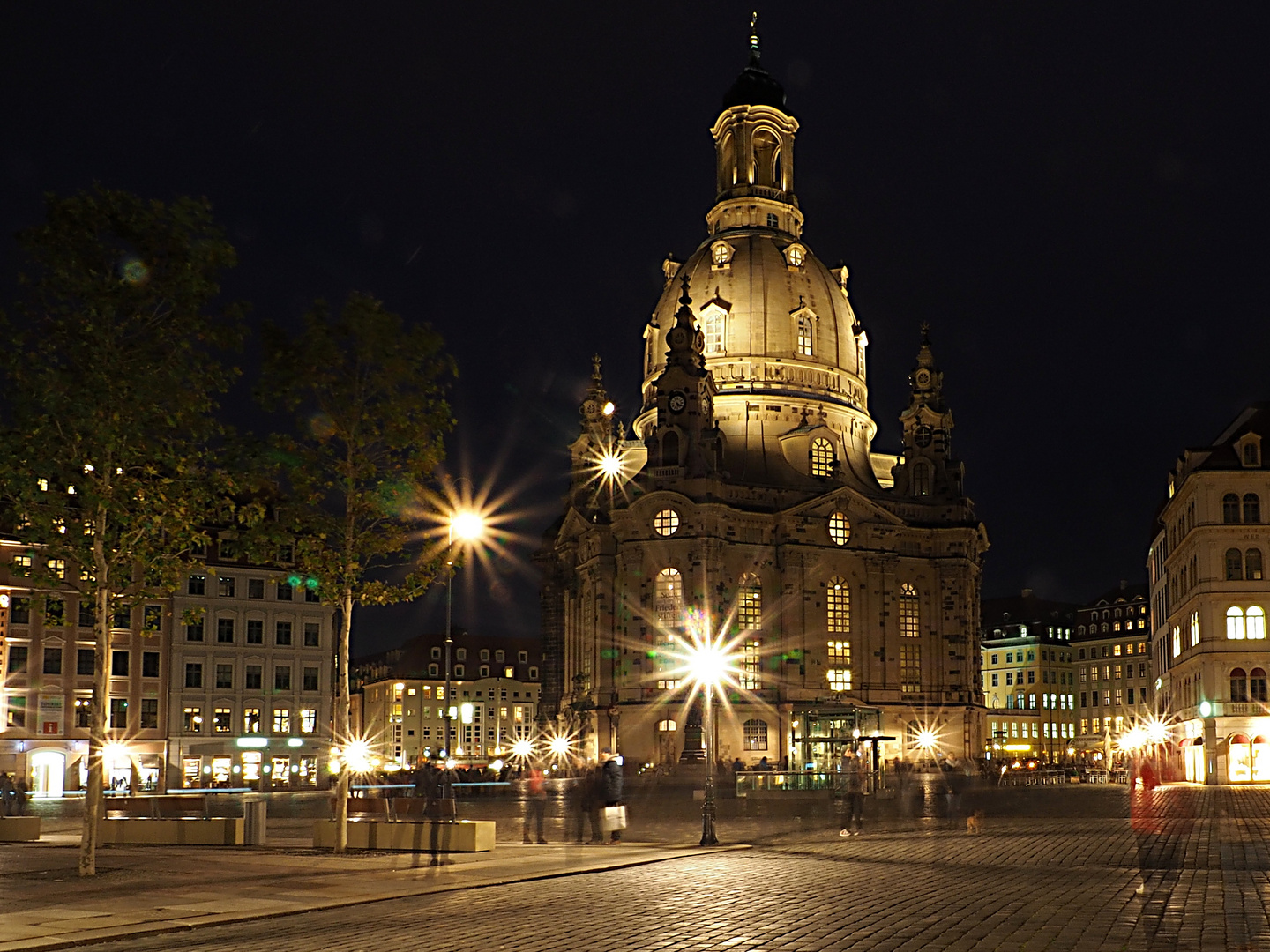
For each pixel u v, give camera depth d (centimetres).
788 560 12488
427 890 2873
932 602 13262
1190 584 10238
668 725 11931
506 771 11375
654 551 12281
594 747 12231
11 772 10000
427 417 4066
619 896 2744
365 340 4009
